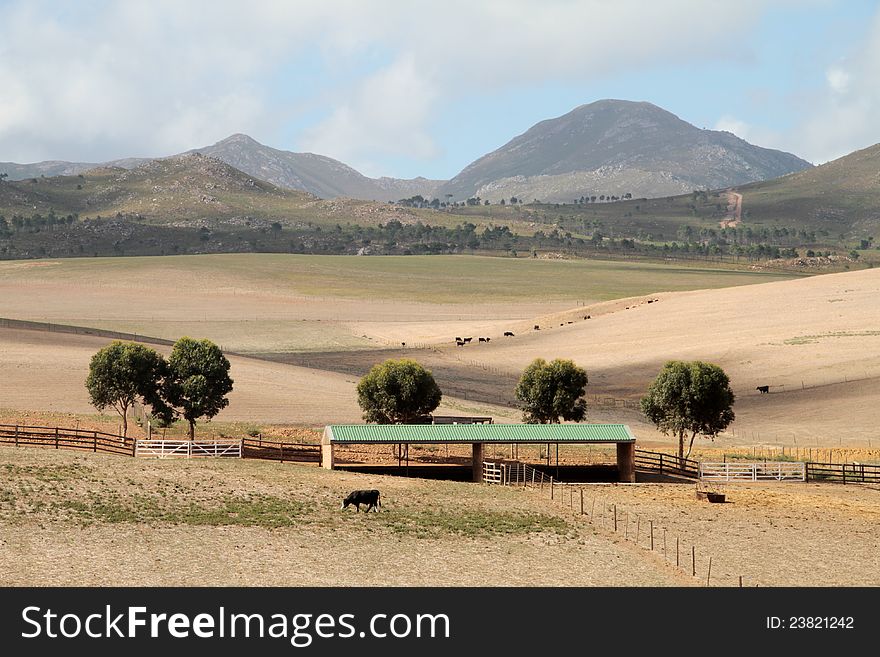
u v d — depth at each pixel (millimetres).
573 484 98188
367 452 113562
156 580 60438
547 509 84000
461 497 86562
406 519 77250
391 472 101188
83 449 96312
